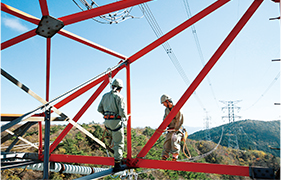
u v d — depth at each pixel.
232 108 107.25
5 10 3.82
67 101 5.85
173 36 5.10
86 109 5.68
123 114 4.70
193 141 87.75
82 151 28.58
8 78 3.31
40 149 5.60
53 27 3.99
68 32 4.93
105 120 4.86
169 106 5.68
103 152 31.31
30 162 5.29
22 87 3.44
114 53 5.56
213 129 190.25
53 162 5.98
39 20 4.14
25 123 5.39
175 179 31.53
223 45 4.50
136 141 37.91
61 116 4.15
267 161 79.94
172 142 5.49
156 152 31.41
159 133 5.12
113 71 5.62
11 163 5.05
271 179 3.70
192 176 35.31
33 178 22.20
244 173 3.94
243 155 85.94
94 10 4.00
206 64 4.66
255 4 4.25
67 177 23.33
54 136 32.56
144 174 28.56
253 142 143.12
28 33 4.38
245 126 179.75
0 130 2.83
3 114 4.26
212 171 4.23
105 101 4.99
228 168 4.07
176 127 5.61
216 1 4.44
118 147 4.75
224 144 139.25
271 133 158.38
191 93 4.84
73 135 33.94
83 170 6.82
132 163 5.20
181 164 4.58
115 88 5.05
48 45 4.96
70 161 5.74
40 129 5.65
